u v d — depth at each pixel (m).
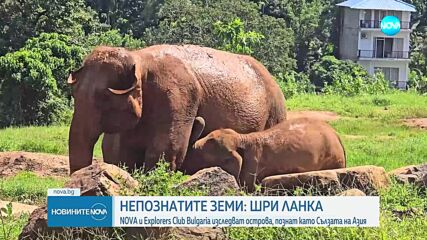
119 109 15.97
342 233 12.25
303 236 12.19
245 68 18.09
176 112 16.47
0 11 57.59
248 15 83.00
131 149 16.84
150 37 78.06
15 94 46.09
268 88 18.38
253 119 17.75
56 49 47.72
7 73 45.94
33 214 12.90
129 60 16.08
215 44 73.94
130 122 16.08
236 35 71.56
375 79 70.81
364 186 15.73
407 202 15.55
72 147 16.23
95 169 12.91
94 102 16.00
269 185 15.40
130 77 16.06
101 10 91.94
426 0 110.00
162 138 16.38
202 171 13.61
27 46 48.72
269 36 81.12
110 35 67.56
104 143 17.47
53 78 46.69
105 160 17.39
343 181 15.61
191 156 16.75
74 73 16.42
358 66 91.06
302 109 50.72
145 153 16.66
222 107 17.27
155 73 16.47
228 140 16.38
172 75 16.58
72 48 48.09
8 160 26.91
